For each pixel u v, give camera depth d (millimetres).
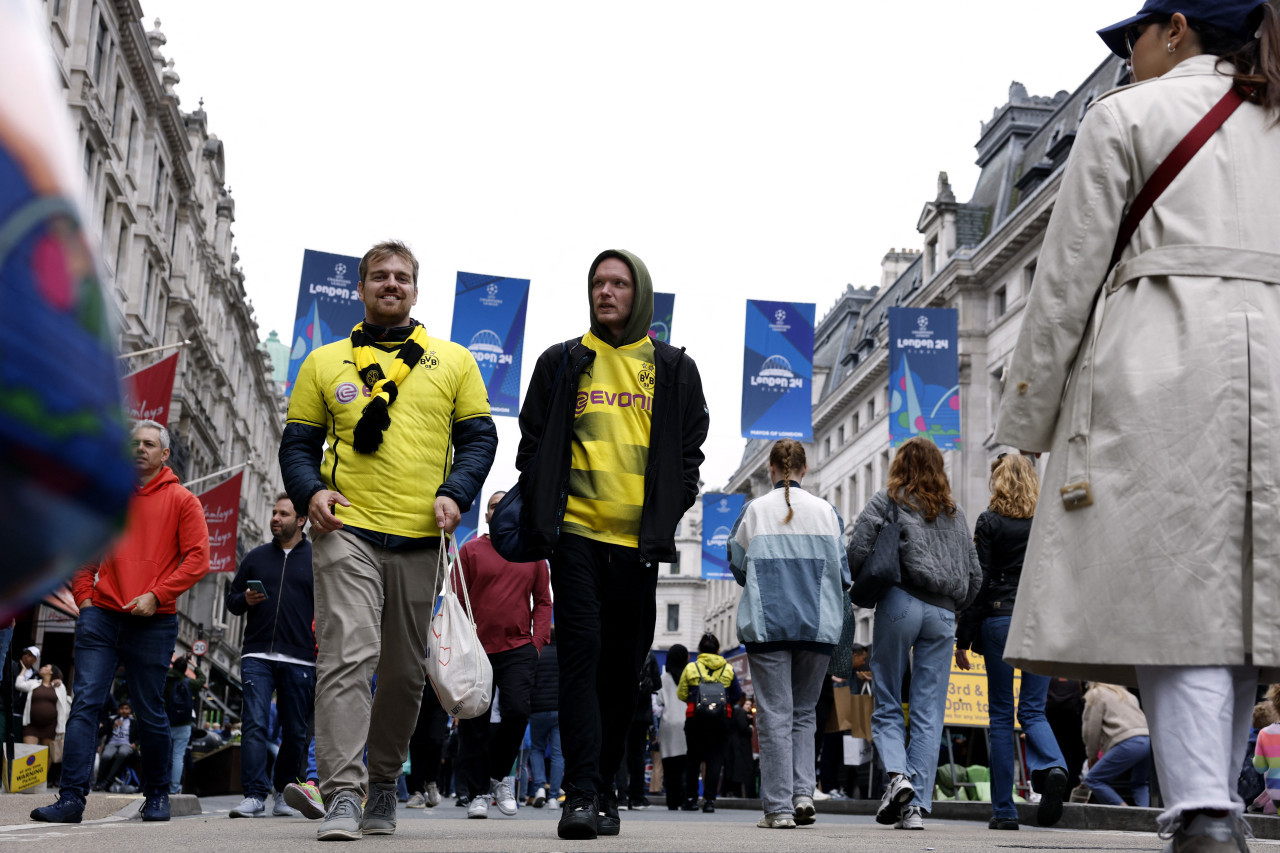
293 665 7922
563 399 4691
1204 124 2510
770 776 6234
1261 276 2414
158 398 17891
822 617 6332
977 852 3824
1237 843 2213
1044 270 2582
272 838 4371
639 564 4602
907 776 6367
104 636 6027
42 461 474
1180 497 2297
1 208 485
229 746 13805
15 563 479
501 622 8391
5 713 7449
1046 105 46438
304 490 4449
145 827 5438
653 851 3605
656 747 22422
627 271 4777
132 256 38469
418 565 4559
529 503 4586
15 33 536
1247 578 2289
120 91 35750
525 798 13727
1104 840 4973
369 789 4762
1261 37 2590
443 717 11023
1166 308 2426
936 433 23969
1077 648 2357
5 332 467
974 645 6809
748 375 20422
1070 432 2490
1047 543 2479
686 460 4824
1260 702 8828
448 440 4746
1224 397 2326
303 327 16844
